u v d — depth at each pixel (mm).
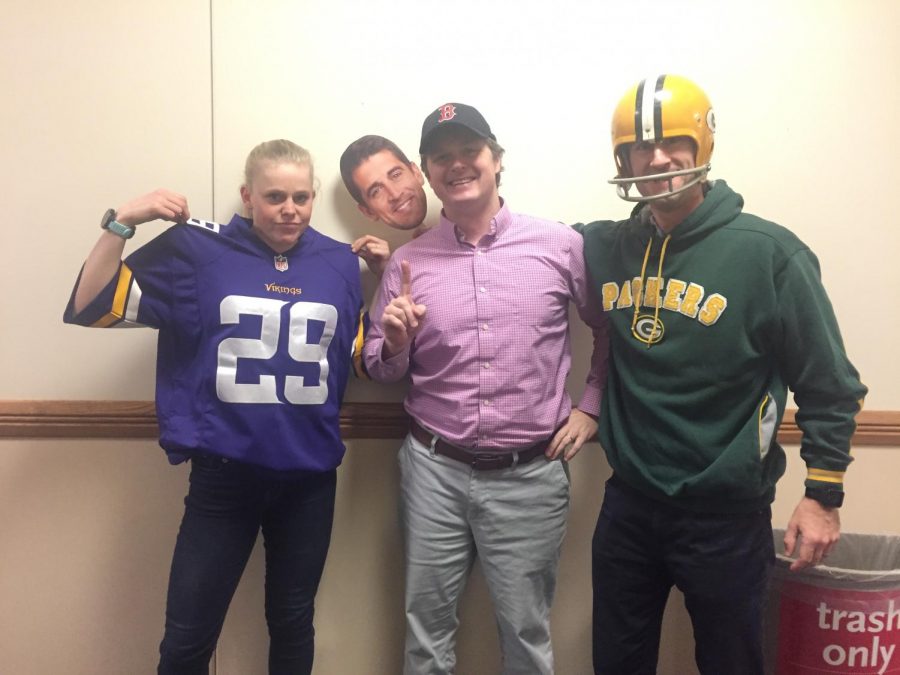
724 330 1083
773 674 1324
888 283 1580
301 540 1278
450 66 1468
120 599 1503
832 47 1526
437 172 1243
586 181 1510
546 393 1280
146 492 1488
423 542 1305
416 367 1337
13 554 1479
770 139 1532
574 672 1592
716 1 1503
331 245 1341
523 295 1253
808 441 1103
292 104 1445
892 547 1462
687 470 1119
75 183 1426
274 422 1197
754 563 1128
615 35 1492
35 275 1436
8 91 1402
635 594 1228
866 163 1553
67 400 1459
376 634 1553
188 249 1206
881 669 1249
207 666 1260
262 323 1203
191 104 1432
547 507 1299
